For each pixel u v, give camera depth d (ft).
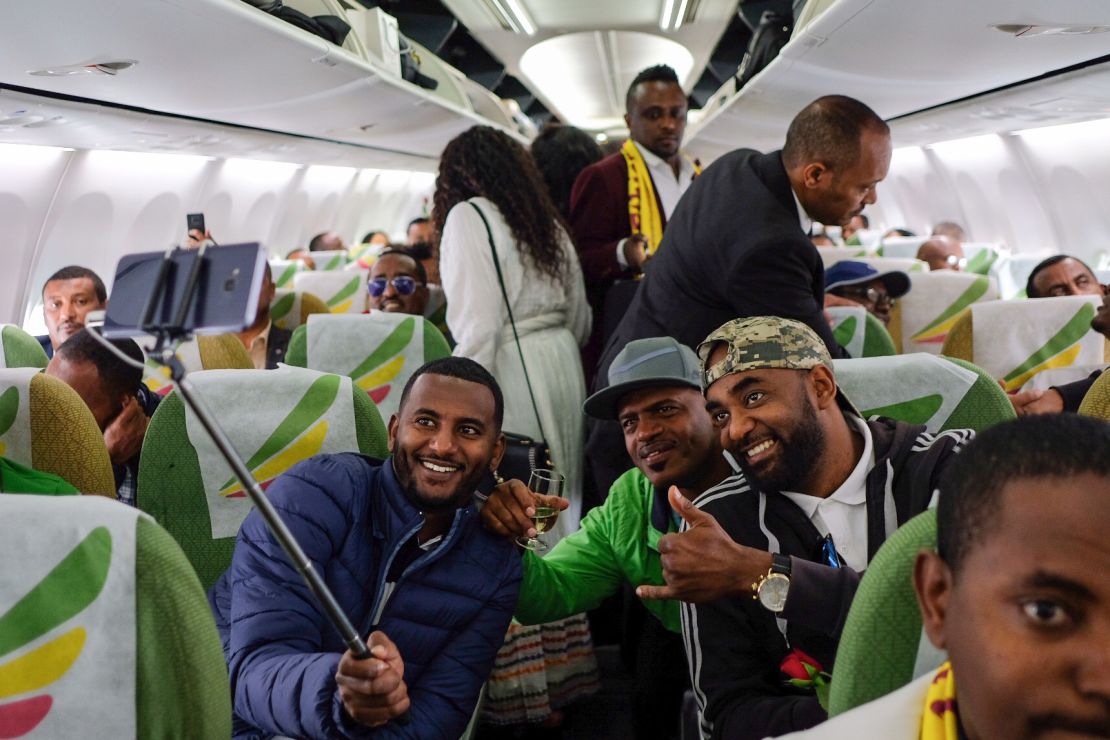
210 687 3.92
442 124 25.85
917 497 5.38
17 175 16.98
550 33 29.60
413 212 48.70
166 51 11.89
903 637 3.67
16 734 3.80
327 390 6.75
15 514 3.86
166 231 23.12
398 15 29.14
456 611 5.62
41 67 11.50
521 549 6.30
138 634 3.84
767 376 5.30
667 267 9.06
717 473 6.85
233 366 10.40
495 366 10.25
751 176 8.64
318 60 14.65
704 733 5.49
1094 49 12.39
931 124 21.07
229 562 6.61
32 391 6.57
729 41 35.35
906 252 25.04
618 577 7.01
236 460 3.41
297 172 29.14
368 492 5.74
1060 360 10.90
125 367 7.71
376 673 4.19
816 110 8.14
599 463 9.70
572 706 9.45
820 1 14.53
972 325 10.95
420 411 5.48
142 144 18.19
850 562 5.41
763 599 4.72
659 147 13.75
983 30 11.85
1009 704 2.32
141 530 3.86
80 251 20.02
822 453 5.40
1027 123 20.12
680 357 6.77
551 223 10.51
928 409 6.57
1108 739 2.24
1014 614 2.33
